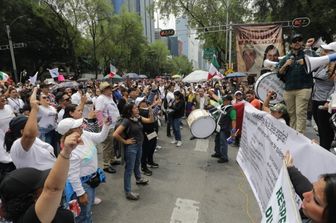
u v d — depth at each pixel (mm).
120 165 7309
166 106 12750
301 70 4625
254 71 12469
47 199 1760
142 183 6008
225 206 5062
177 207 5023
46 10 37906
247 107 3936
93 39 41938
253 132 3555
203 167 7152
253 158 3537
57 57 42375
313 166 2336
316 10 17656
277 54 12141
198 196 5465
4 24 35125
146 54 66812
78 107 4965
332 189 1450
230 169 6965
